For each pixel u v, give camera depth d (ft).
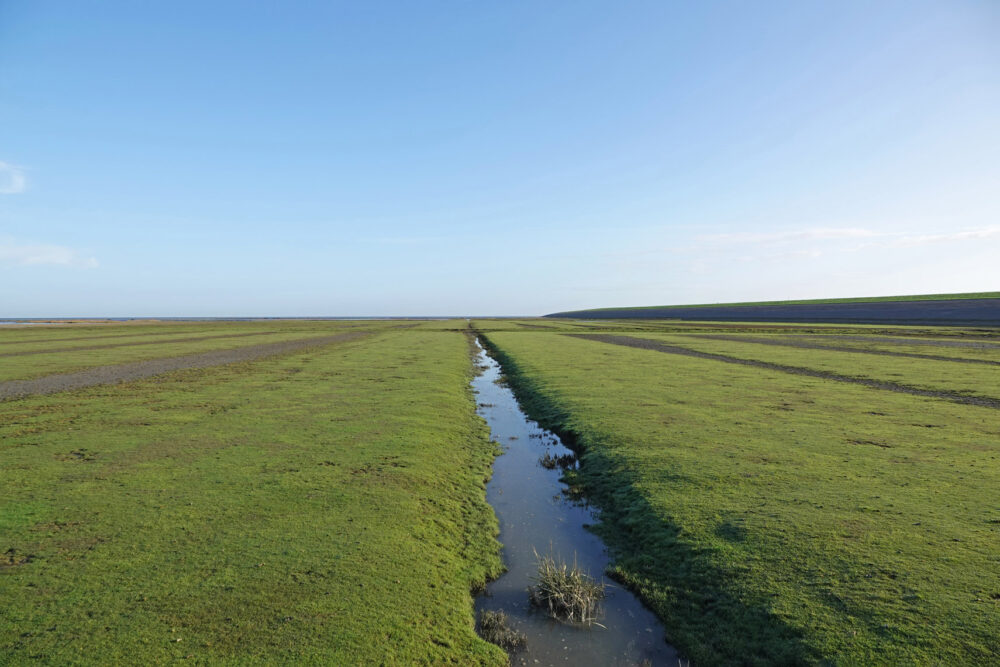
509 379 110.83
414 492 39.81
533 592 27.53
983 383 86.63
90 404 70.33
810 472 41.52
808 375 99.91
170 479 40.42
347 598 25.23
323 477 41.65
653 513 36.24
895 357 133.90
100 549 28.94
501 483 46.14
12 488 37.96
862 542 29.43
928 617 22.59
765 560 28.60
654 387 85.15
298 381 92.84
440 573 28.78
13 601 23.82
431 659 21.84
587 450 53.11
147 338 226.38
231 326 386.52
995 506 33.86
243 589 25.44
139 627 22.29
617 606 27.25
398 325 419.95
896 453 46.55
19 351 151.74
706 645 23.54
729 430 55.62
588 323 471.21
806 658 21.45
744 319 486.79
